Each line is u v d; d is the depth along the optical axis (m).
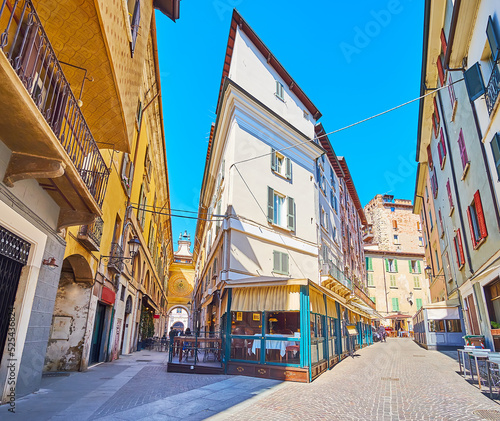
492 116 8.82
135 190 15.69
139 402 6.16
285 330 10.94
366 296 38.00
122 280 14.55
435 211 21.00
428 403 6.39
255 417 5.30
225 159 17.06
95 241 9.29
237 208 14.75
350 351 16.89
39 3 4.74
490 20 8.12
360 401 6.57
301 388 8.00
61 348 9.59
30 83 4.00
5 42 3.33
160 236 30.59
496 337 10.55
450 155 14.45
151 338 23.05
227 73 18.72
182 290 49.34
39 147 4.65
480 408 5.96
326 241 21.73
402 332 44.78
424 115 18.39
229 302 10.61
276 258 15.85
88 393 6.78
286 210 17.25
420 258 49.12
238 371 9.92
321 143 25.28
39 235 5.93
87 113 7.30
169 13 11.84
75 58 5.85
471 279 12.55
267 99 18.33
